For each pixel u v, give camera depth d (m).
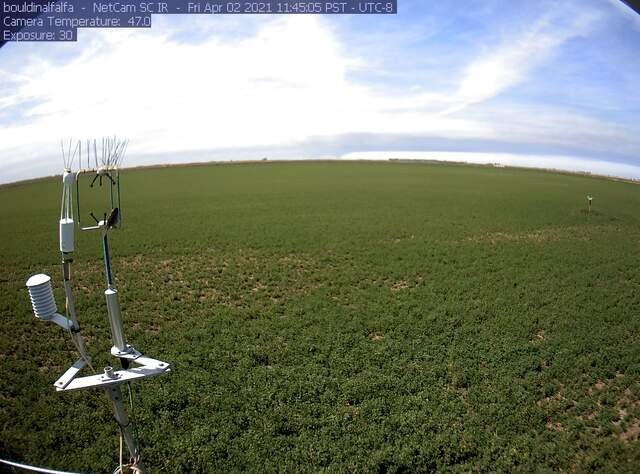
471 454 9.78
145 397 11.36
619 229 36.28
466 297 19.31
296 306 18.06
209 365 13.18
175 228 32.81
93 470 8.98
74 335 6.03
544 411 11.20
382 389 12.04
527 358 13.87
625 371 13.34
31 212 40.47
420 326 16.06
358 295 19.44
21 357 13.66
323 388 12.09
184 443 9.80
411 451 9.69
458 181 68.38
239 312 17.27
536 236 32.72
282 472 9.13
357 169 83.25
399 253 26.73
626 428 10.81
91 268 23.39
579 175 88.50
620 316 17.36
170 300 18.70
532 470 9.32
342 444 9.93
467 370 13.01
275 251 26.92
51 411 10.72
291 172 76.06
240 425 10.55
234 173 74.50
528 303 18.59
